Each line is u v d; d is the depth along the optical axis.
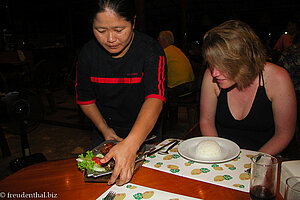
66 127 4.80
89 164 1.14
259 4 12.23
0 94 3.46
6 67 6.66
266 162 1.01
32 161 2.69
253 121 1.65
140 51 1.52
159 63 1.51
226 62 1.30
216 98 1.76
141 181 1.09
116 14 1.12
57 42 12.02
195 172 1.14
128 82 1.57
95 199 0.98
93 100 1.71
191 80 4.44
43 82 5.58
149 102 1.37
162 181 1.08
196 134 1.95
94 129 1.83
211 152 1.26
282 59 3.70
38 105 2.92
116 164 1.05
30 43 10.70
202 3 12.12
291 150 1.73
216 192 0.99
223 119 1.74
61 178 1.14
